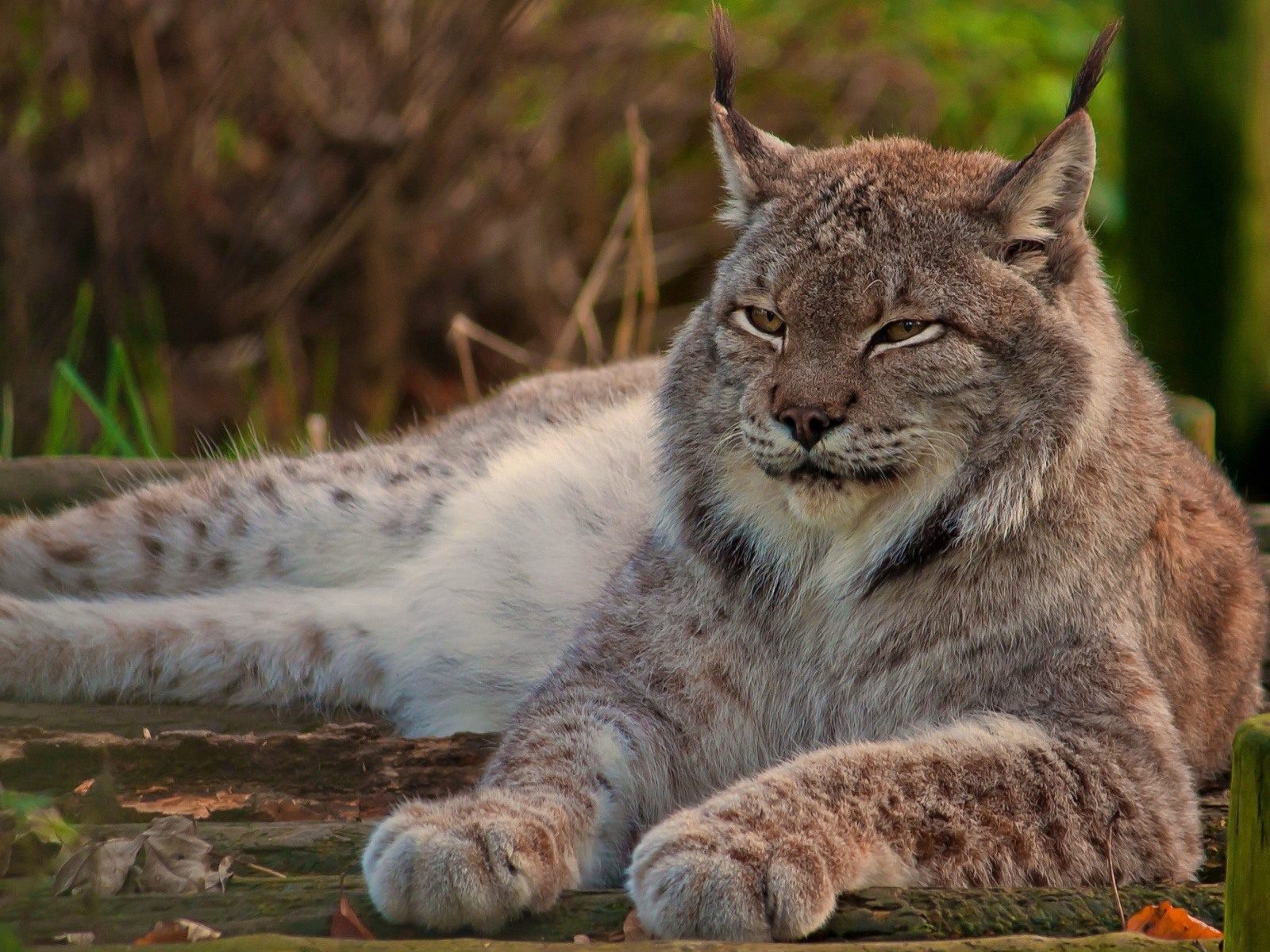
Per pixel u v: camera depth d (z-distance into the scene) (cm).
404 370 1697
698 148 1889
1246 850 416
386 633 838
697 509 670
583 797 583
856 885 506
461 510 870
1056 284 635
